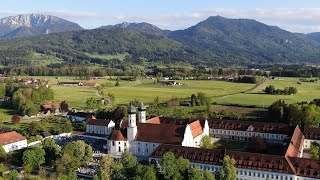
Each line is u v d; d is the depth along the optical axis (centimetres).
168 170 19738
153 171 19788
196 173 19375
